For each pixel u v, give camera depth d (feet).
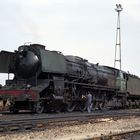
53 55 97.96
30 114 87.61
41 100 92.27
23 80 96.32
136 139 54.24
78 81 111.86
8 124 57.72
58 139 49.73
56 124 67.26
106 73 133.80
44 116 79.82
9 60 99.25
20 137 50.70
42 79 94.89
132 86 163.02
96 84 123.54
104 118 85.61
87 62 121.60
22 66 96.07
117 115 95.61
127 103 156.25
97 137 51.13
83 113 100.17
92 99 119.34
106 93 133.08
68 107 104.73
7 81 98.53
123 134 57.82
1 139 48.16
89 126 68.95
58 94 97.25
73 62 109.19
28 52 96.22
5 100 90.27
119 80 145.38
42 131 58.13
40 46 97.96
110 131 61.93
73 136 53.72
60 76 100.89
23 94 88.74
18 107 93.04
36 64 94.68
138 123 80.02
